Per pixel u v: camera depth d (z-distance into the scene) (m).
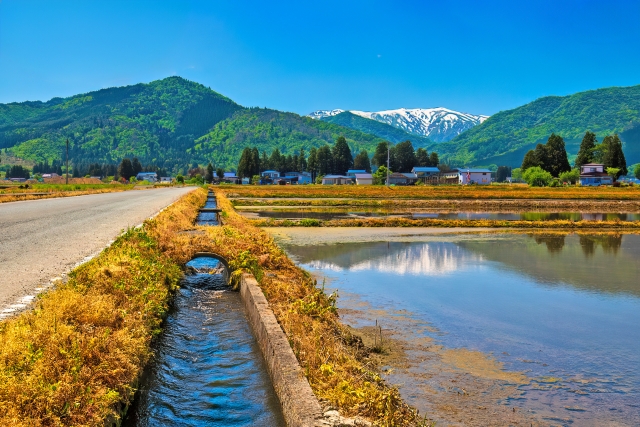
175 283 10.52
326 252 20.09
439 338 8.96
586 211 47.72
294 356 5.82
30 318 5.40
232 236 14.61
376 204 53.84
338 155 162.38
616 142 113.62
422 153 170.75
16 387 3.95
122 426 4.77
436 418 5.75
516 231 28.89
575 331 9.55
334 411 4.57
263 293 9.05
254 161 160.38
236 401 5.51
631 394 6.64
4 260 9.70
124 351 5.37
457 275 15.34
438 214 43.41
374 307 11.20
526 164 121.19
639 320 10.44
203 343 7.46
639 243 23.61
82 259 9.95
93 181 124.31
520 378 7.13
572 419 5.87
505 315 10.68
